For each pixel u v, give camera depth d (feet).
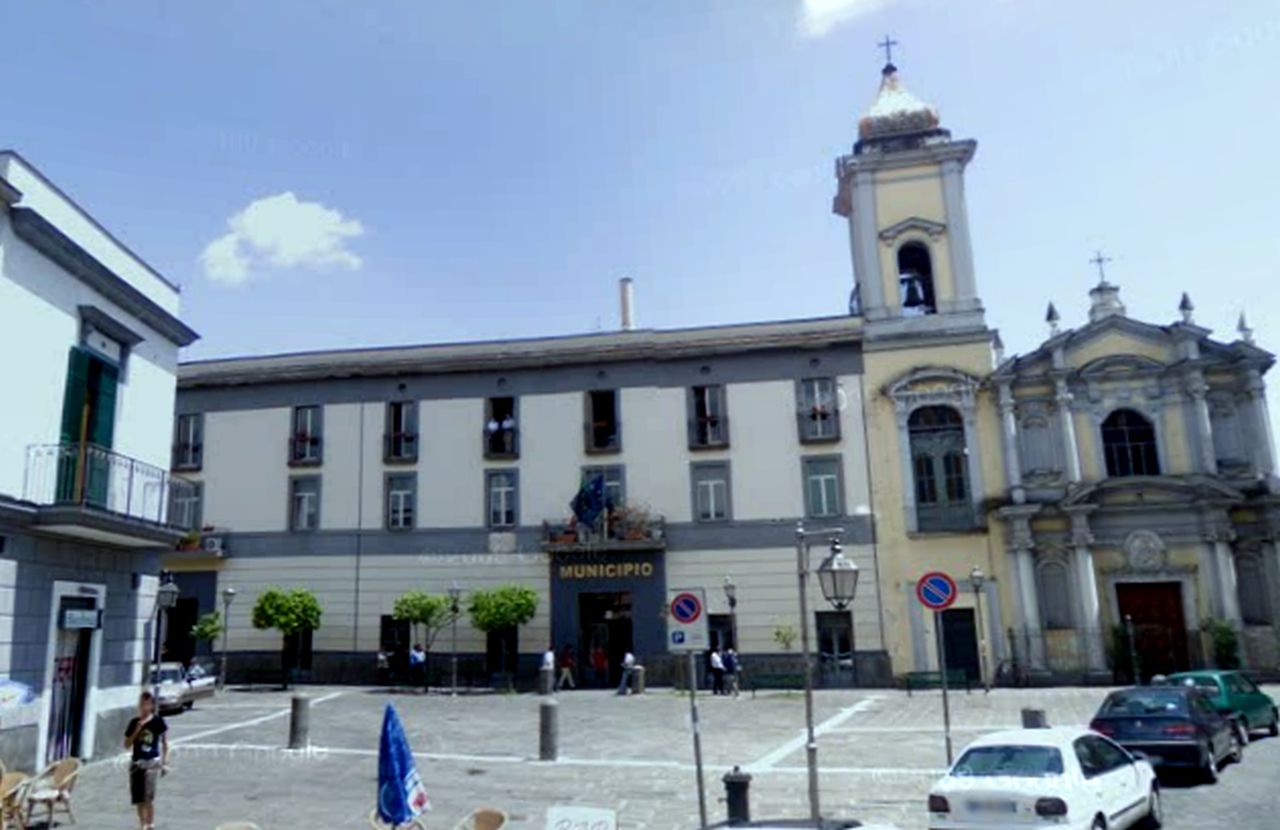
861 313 120.37
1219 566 105.09
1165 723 48.52
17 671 51.52
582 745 66.90
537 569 118.11
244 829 30.71
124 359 62.90
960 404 115.03
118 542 60.13
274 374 127.13
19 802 40.93
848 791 49.44
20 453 51.88
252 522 124.36
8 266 51.42
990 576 110.73
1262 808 41.86
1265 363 110.01
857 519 114.21
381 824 38.32
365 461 124.16
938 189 121.60
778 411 118.52
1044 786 32.96
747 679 110.11
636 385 121.90
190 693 90.17
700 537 116.47
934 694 99.86
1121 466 112.06
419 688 111.65
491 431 123.03
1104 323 114.21
